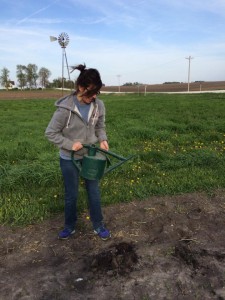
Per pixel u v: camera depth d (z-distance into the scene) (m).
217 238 3.64
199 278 2.98
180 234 3.71
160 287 2.87
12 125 12.73
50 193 4.86
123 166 5.84
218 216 4.12
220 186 4.98
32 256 3.37
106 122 12.68
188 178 5.30
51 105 26.38
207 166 5.96
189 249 3.42
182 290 2.83
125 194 4.71
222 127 10.05
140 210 4.27
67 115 3.19
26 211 4.24
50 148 7.87
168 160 6.36
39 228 3.90
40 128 11.73
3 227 3.94
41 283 2.95
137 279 2.97
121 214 4.17
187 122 11.92
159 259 3.25
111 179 5.40
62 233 3.62
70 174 3.36
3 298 2.77
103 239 3.59
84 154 3.36
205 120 12.30
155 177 5.42
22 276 3.05
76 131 3.27
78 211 4.23
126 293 2.81
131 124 11.54
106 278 3.00
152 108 19.14
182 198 4.62
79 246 3.51
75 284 2.93
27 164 6.10
